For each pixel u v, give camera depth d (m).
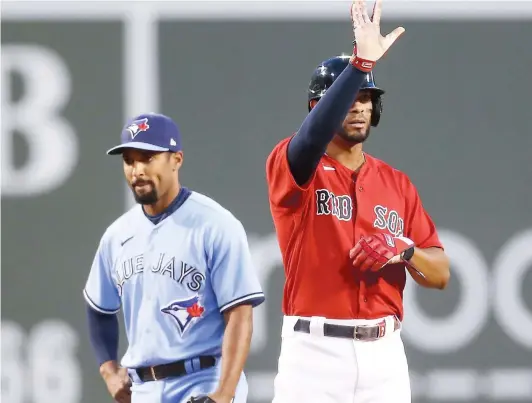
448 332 27.08
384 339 15.89
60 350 27.22
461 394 27.00
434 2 27.56
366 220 15.96
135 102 27.48
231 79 27.47
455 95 27.45
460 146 27.42
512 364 27.09
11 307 27.23
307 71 27.53
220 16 27.58
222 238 15.54
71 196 27.39
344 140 16.09
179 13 27.58
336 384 15.61
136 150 15.34
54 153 27.36
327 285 15.70
